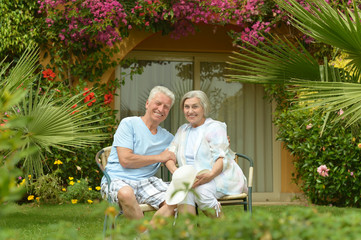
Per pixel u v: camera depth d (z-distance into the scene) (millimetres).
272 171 7602
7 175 1041
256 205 6781
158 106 3498
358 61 3732
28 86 4512
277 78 3980
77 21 6223
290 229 1325
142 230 1413
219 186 3301
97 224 4465
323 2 3645
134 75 7355
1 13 6297
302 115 6289
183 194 3084
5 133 1231
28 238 3631
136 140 3482
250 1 6379
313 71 3852
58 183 5984
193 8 6453
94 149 6332
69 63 6535
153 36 7316
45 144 3945
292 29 6688
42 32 6383
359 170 5906
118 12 6172
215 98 7574
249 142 7621
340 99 3461
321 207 5797
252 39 6453
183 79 7512
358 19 3291
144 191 3359
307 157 6195
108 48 6613
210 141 3395
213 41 7461
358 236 1288
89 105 6375
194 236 1344
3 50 6375
